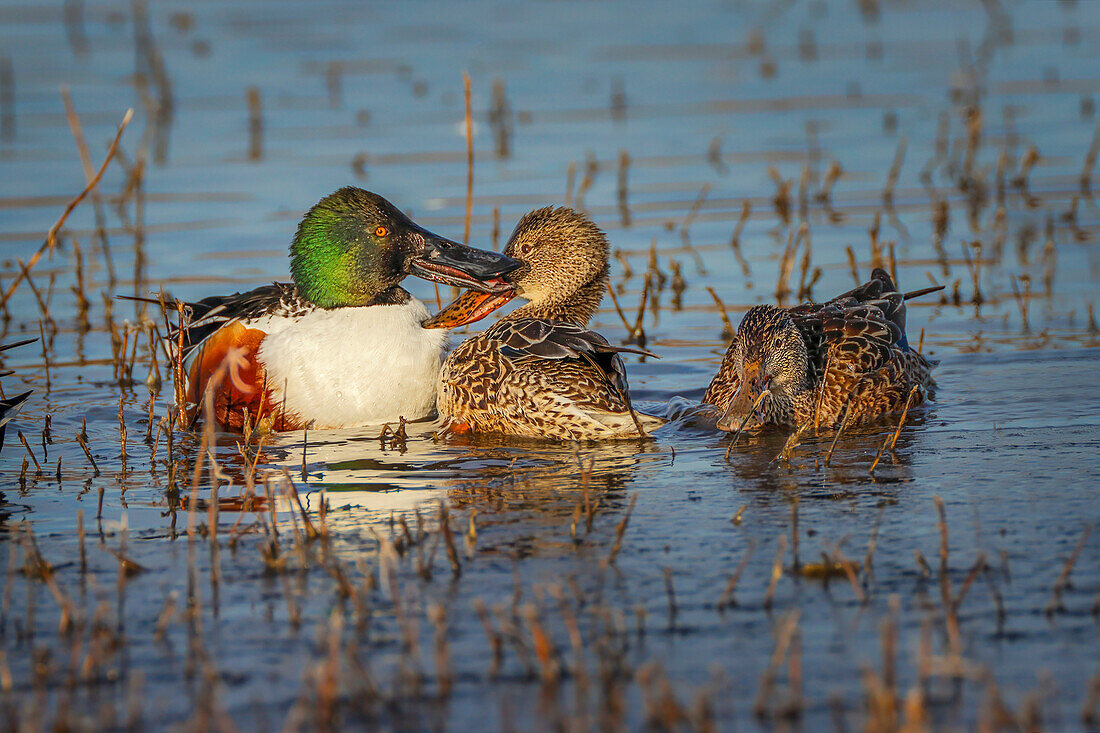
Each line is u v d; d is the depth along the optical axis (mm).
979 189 20812
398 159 23141
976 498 9508
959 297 16469
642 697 6637
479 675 6926
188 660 7199
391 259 12727
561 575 8242
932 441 11211
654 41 32219
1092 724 6254
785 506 9523
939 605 7598
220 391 12500
